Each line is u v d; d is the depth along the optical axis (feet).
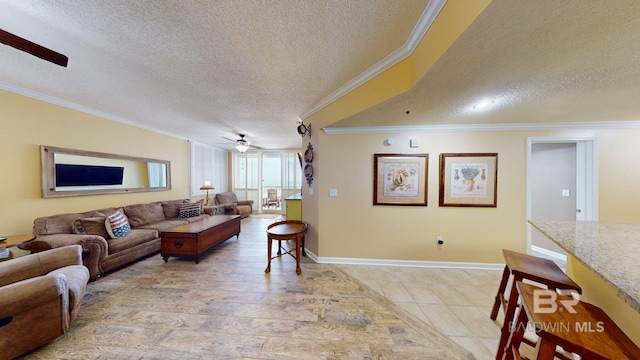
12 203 8.81
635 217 9.13
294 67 7.12
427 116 8.55
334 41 5.81
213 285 8.34
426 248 10.11
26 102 9.12
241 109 11.27
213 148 23.06
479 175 9.79
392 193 10.19
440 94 6.45
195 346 5.30
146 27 5.27
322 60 6.72
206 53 6.35
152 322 6.15
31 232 9.28
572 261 5.12
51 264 6.52
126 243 10.03
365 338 5.61
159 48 6.12
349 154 10.38
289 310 6.76
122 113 12.09
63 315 5.46
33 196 9.39
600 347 2.75
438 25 4.65
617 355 2.66
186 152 18.98
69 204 10.68
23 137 9.08
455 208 9.95
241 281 8.68
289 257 11.43
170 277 9.02
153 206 14.21
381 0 4.48
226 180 25.94
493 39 3.95
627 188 9.20
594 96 6.53
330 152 10.46
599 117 8.61
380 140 10.22
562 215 10.95
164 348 5.24
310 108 11.01
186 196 18.95
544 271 4.84
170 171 17.08
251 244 13.74
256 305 7.02
